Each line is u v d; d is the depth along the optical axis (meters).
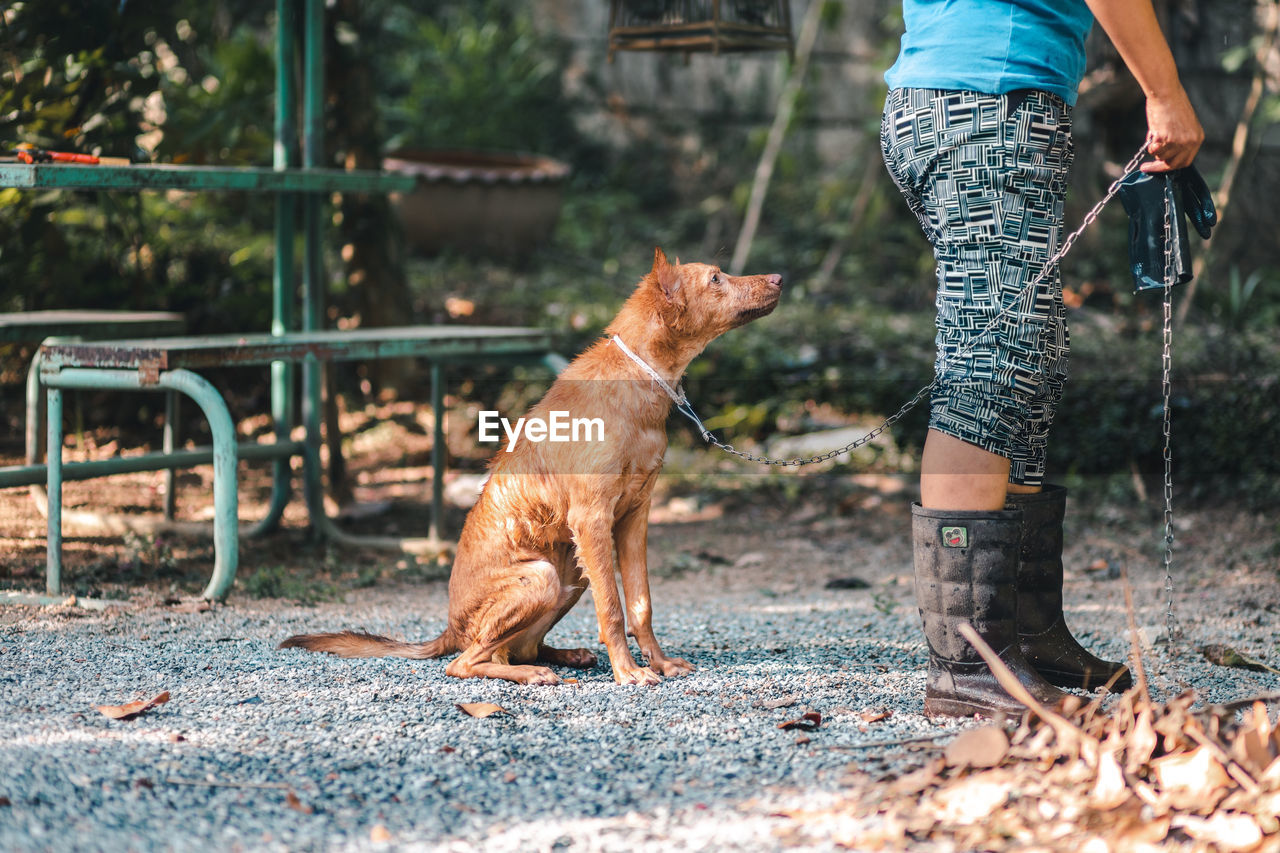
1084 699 2.79
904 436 6.42
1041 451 2.93
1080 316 8.36
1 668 3.02
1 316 5.15
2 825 2.02
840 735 2.54
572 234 11.15
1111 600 4.16
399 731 2.56
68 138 5.11
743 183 12.09
